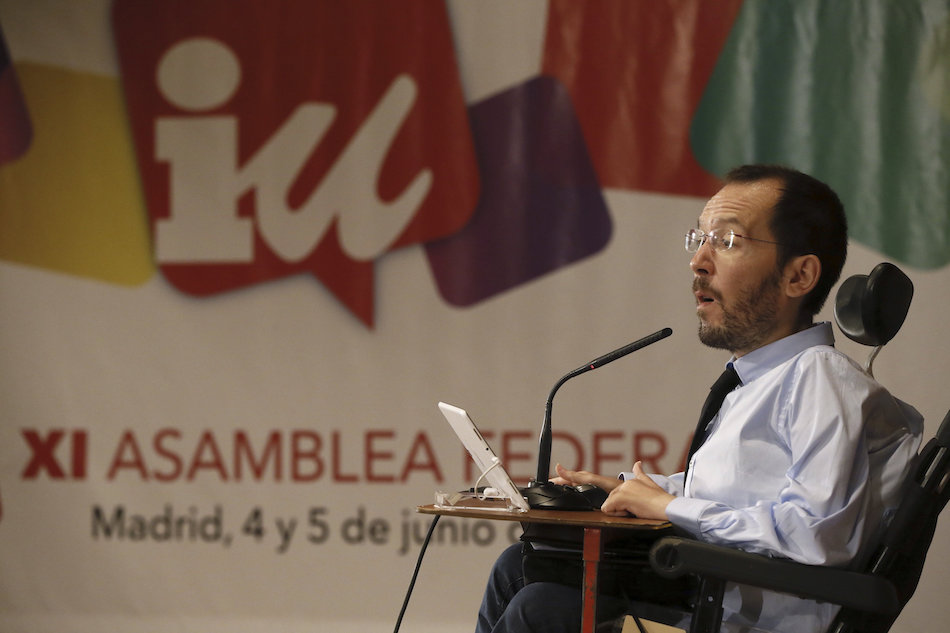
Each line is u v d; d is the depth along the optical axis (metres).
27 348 13.25
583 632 5.83
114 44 13.39
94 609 12.98
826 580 5.67
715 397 7.02
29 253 13.34
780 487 6.32
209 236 13.12
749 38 12.52
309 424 12.86
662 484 7.82
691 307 12.44
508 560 7.36
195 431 13.00
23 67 13.51
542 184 12.73
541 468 7.19
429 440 12.72
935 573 11.73
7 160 13.45
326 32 13.12
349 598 12.70
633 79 12.67
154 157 13.27
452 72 12.93
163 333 13.12
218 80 13.25
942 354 11.95
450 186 12.86
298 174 13.06
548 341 12.63
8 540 13.11
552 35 12.80
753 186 6.78
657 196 12.57
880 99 12.27
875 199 12.21
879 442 6.30
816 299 6.80
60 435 13.14
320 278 12.97
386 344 12.84
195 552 12.91
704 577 5.91
